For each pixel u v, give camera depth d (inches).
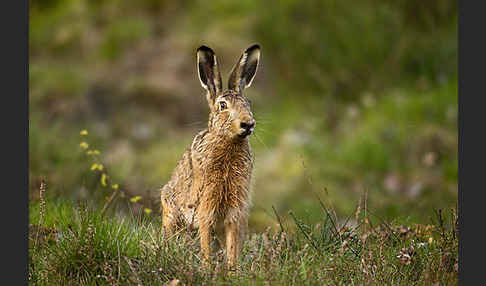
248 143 349.1
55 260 307.1
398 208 507.8
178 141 672.4
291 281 279.0
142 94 721.0
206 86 353.4
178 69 753.0
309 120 707.4
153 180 561.3
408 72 762.2
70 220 347.3
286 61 761.0
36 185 435.5
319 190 559.5
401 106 684.1
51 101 703.1
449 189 567.8
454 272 296.0
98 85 729.0
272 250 303.1
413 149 629.9
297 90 748.6
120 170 571.5
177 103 719.7
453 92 695.7
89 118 698.8
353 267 305.0
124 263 302.2
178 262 303.3
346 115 713.0
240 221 348.5
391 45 759.1
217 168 340.2
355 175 608.4
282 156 617.6
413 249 317.7
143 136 677.9
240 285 283.9
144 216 376.8
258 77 750.5
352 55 754.8
